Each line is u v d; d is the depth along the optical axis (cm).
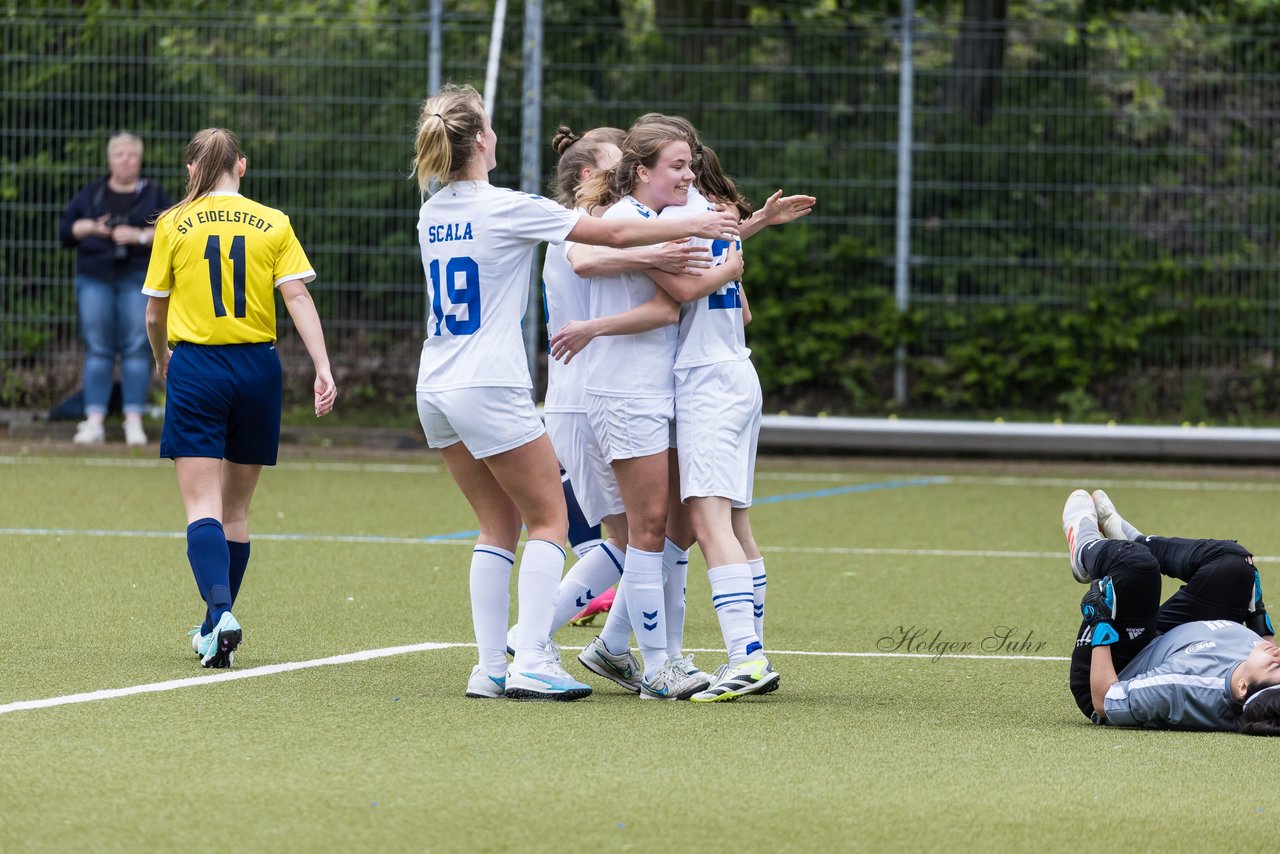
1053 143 5244
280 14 5388
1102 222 5256
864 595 2789
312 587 2773
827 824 1377
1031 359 5309
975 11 5900
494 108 5175
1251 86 5206
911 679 2103
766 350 5394
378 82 5328
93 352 5088
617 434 1947
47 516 3575
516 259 1886
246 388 2169
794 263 5325
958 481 4694
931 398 5403
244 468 2223
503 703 1888
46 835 1312
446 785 1480
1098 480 4766
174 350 2167
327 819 1367
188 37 5341
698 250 1894
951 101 5272
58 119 5372
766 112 5294
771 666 2030
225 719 1750
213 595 2072
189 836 1315
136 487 4131
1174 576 1953
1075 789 1504
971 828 1372
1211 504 4188
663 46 5303
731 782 1511
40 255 5428
